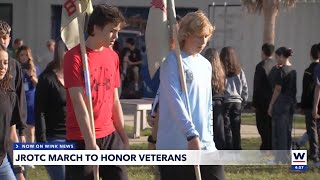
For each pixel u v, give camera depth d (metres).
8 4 52.00
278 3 41.78
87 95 12.09
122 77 48.25
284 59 24.55
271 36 42.12
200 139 12.07
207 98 12.23
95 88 12.32
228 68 23.89
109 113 12.70
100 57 12.41
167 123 11.98
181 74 11.81
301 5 44.88
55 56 15.55
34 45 51.41
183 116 11.66
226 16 46.88
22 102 13.93
